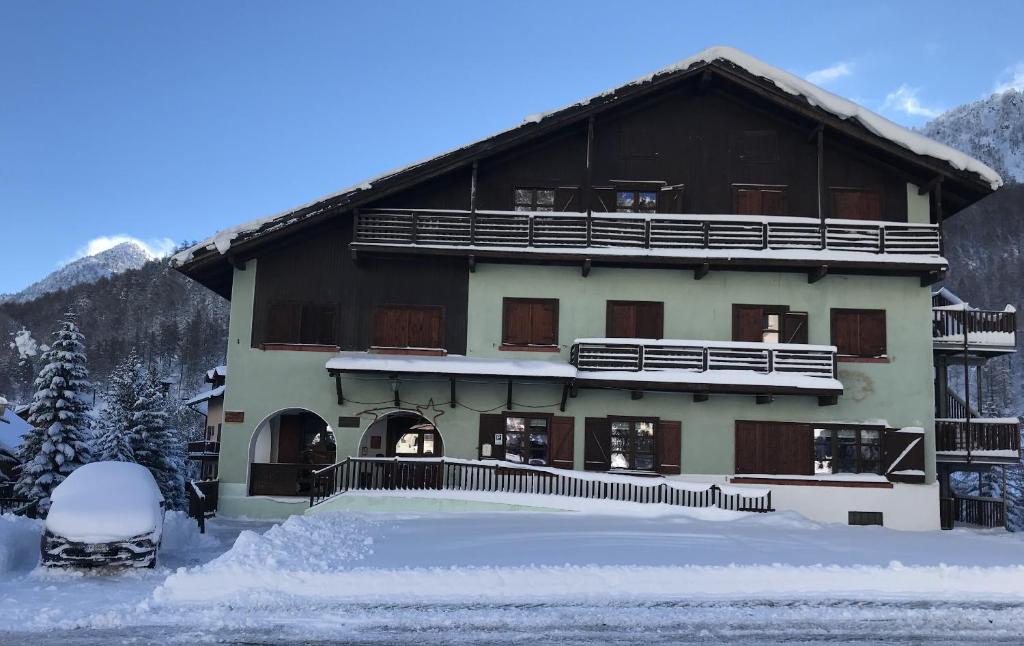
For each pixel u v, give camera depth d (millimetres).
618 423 25062
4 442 35906
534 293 25547
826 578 12742
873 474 24625
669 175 26016
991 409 66938
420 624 10547
